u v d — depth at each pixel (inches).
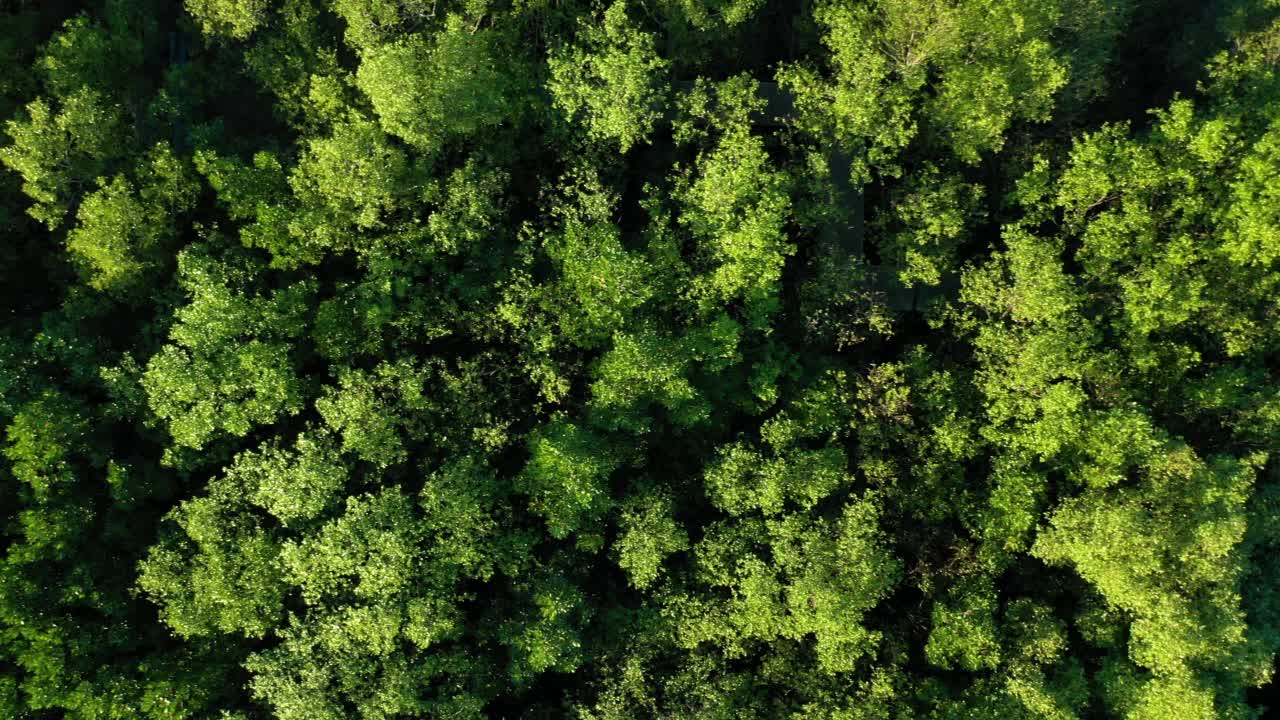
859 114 1322.6
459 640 1323.8
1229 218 1278.3
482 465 1286.9
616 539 1369.3
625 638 1332.4
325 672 1192.8
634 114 1331.2
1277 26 1338.6
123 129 1409.9
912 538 1389.0
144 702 1161.4
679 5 1424.7
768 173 1376.7
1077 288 1333.7
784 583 1321.4
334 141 1259.8
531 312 1359.5
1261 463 1205.1
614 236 1315.2
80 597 1174.3
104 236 1263.5
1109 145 1314.0
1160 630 1132.5
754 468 1309.1
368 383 1242.6
